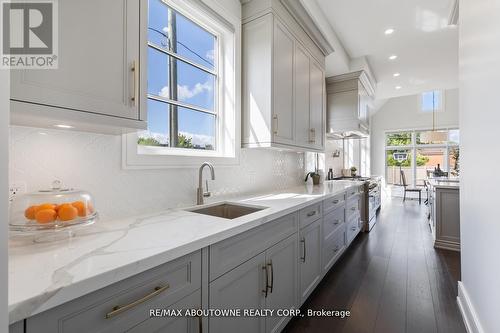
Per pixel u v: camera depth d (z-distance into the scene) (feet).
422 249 10.69
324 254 7.52
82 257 2.46
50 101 2.64
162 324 2.71
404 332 5.46
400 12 9.02
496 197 3.91
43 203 2.93
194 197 5.67
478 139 4.93
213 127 6.81
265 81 6.61
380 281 7.79
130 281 2.39
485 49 4.43
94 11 3.01
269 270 4.66
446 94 25.61
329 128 13.94
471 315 5.27
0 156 1.45
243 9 7.06
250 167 7.56
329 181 13.44
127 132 3.99
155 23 5.38
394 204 22.70
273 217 4.66
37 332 1.80
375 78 15.80
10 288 1.84
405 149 28.12
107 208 4.09
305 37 8.36
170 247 2.77
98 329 2.16
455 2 7.80
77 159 3.74
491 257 4.14
